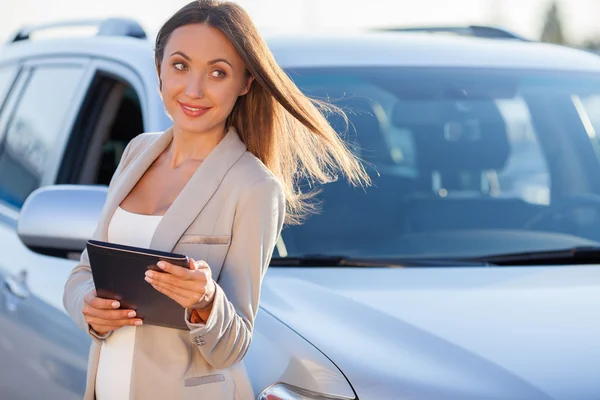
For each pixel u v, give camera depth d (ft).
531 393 8.42
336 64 13.53
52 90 15.52
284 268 11.07
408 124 13.48
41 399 12.21
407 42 14.55
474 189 13.15
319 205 12.23
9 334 13.11
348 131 12.98
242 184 8.52
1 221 14.92
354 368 8.64
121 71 13.67
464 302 10.04
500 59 14.48
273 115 9.12
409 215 12.39
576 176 13.70
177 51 8.55
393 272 10.98
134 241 8.77
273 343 9.15
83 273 9.21
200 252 8.50
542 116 14.01
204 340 7.96
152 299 8.04
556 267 11.56
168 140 9.09
